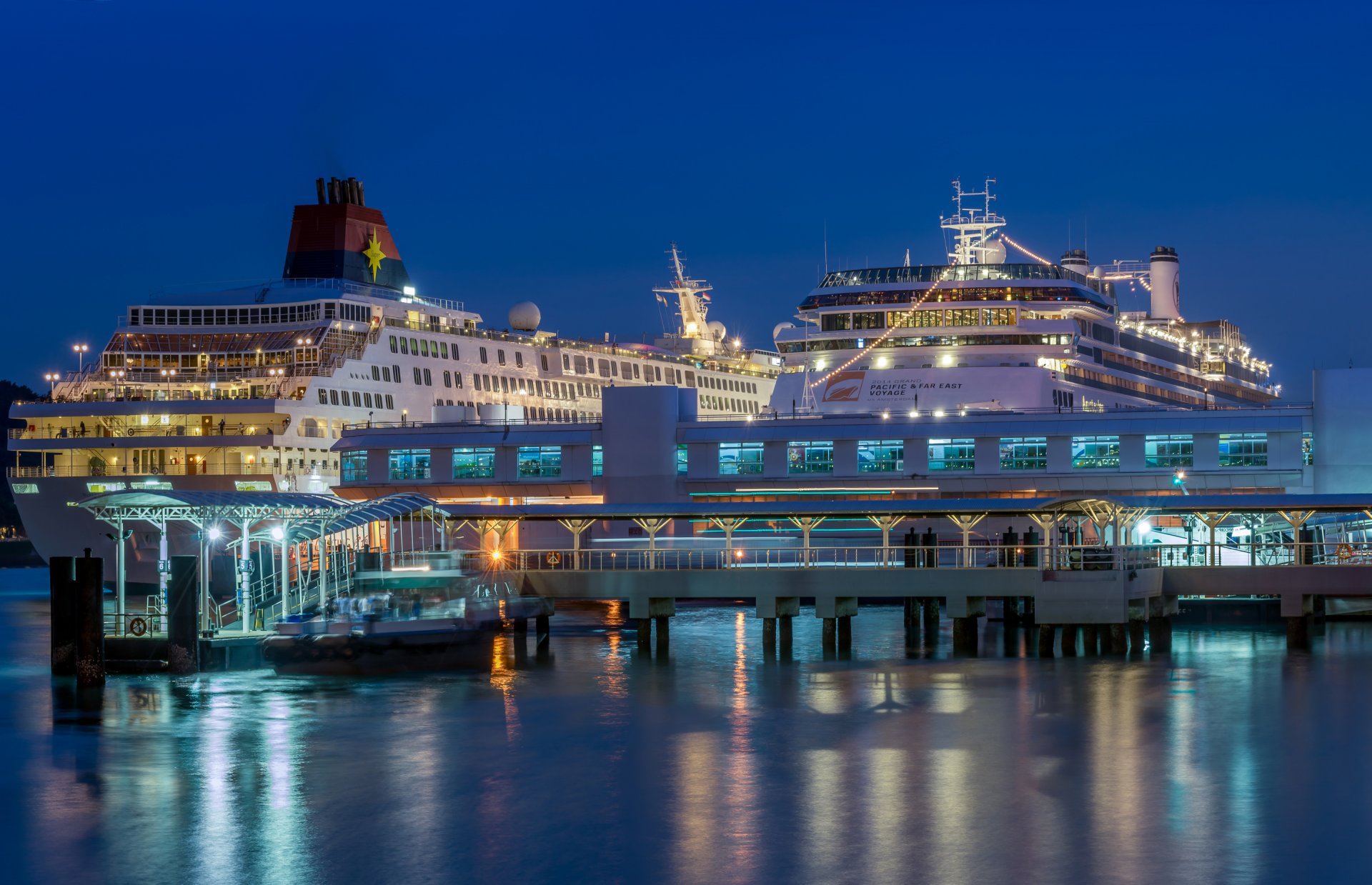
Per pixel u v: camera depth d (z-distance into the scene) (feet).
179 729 176.86
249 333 400.67
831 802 141.79
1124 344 444.14
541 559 279.69
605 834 132.57
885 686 204.54
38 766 158.10
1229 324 587.68
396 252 466.29
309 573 254.06
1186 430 322.55
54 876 123.03
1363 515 285.64
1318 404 316.60
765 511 251.60
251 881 121.49
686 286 591.78
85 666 205.46
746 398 577.02
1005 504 251.80
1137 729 171.32
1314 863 122.42
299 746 167.43
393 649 219.00
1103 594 221.25
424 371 417.28
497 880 120.88
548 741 170.09
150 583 355.97
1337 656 226.17
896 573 232.12
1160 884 117.80
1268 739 165.37
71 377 391.04
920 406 386.11
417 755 163.22
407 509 244.22
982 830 131.95
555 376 467.93
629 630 293.84
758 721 180.75
